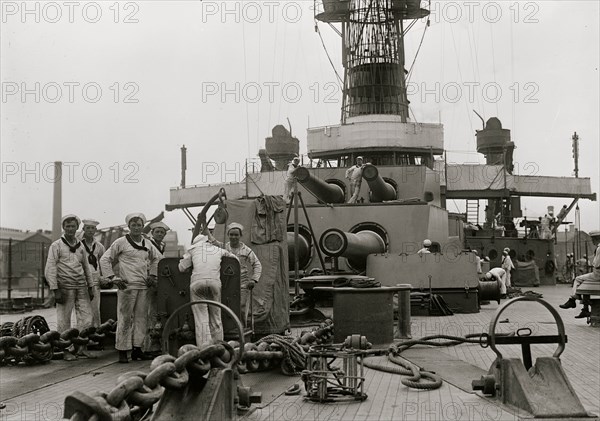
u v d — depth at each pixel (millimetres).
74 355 13641
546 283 46938
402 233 26844
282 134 43250
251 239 16016
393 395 9719
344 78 37750
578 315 20641
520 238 46188
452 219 37844
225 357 7961
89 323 14141
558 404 8281
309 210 27219
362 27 37000
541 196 50688
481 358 13250
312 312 19719
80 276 14055
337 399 9344
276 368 11602
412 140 36469
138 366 12789
